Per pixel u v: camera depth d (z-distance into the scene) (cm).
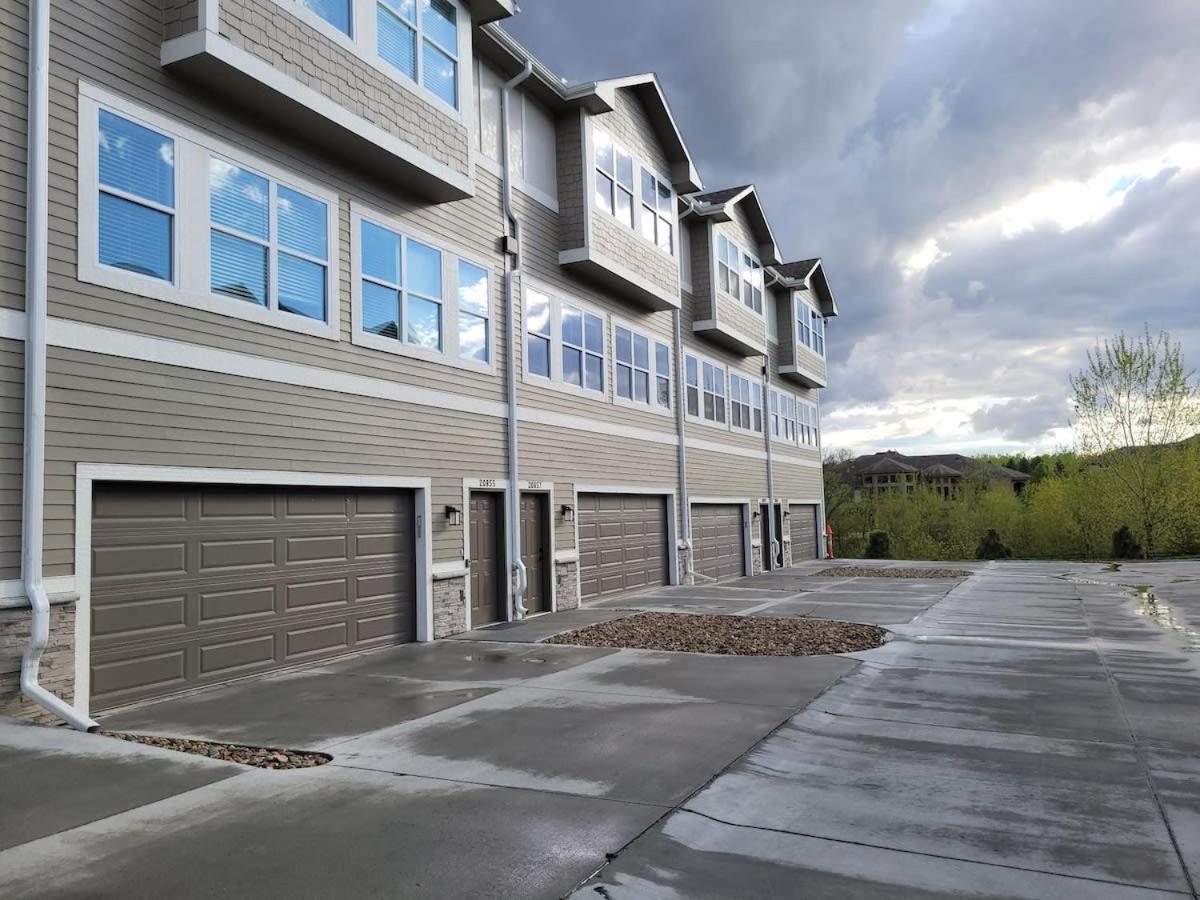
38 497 673
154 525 788
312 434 954
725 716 685
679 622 1265
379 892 370
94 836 429
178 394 802
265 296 905
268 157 916
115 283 750
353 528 1027
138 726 682
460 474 1200
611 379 1656
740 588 1852
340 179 1015
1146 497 3431
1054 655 964
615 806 478
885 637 1105
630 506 1748
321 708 735
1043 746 598
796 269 2902
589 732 637
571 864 401
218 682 838
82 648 707
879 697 754
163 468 782
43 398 682
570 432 1496
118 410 747
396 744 609
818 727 652
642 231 1700
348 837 431
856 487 6662
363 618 1033
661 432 1864
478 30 1250
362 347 1034
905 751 588
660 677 848
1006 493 4819
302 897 365
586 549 1566
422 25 1080
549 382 1436
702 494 2072
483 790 505
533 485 1374
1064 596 1633
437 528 1148
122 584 755
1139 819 456
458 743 610
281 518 927
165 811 466
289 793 498
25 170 691
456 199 1161
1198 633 1136
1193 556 3334
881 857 411
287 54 870
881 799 491
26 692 654
